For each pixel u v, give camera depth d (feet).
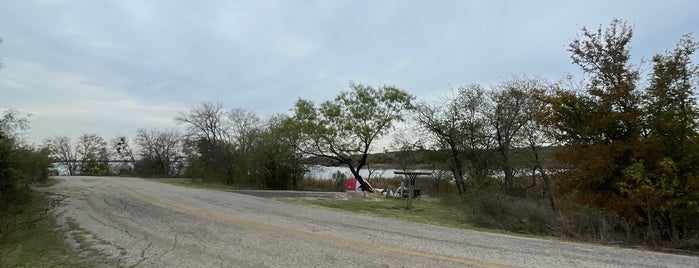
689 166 36.35
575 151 41.65
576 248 25.22
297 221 35.22
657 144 37.27
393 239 27.12
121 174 203.62
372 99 104.01
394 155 110.52
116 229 31.32
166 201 51.90
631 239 31.81
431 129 86.48
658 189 34.53
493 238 28.37
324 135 104.73
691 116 37.70
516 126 74.69
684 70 38.11
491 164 77.20
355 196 72.84
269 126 120.67
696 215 35.06
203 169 125.18
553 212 40.29
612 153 39.55
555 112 44.75
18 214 41.01
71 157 221.25
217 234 28.76
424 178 110.63
